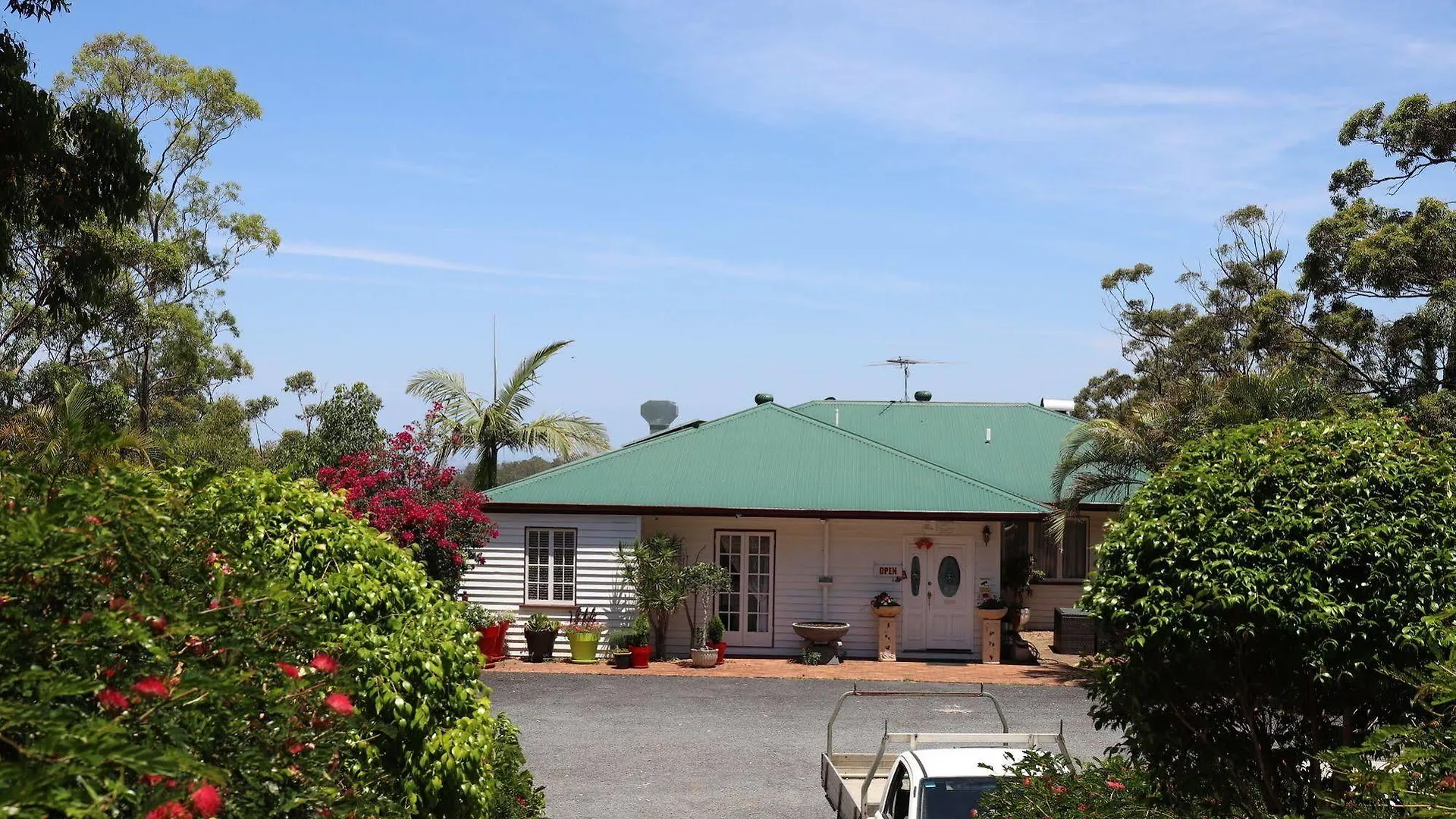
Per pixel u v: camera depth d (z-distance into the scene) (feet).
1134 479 81.35
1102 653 26.22
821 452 88.74
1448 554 22.76
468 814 19.90
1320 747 24.04
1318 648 22.72
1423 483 24.16
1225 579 23.21
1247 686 24.13
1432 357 86.02
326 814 13.60
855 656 82.69
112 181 48.21
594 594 81.41
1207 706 25.23
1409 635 22.04
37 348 124.88
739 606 83.71
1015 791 28.71
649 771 51.11
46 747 8.57
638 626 79.00
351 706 14.05
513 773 28.68
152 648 10.71
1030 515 80.38
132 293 121.60
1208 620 23.12
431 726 19.71
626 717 62.69
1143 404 81.30
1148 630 23.84
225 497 15.39
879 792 38.96
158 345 133.69
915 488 83.92
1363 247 84.69
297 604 13.60
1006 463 100.12
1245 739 24.90
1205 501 24.48
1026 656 81.56
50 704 9.73
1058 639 86.53
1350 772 18.66
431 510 71.51
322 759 13.57
